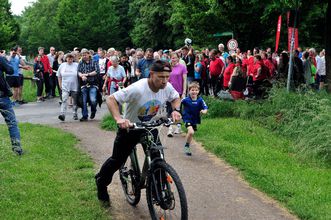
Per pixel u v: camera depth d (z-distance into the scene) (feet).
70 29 197.26
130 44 205.67
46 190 19.24
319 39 86.17
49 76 61.00
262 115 36.73
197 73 51.08
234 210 18.40
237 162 24.77
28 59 151.94
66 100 40.01
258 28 77.82
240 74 44.14
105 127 35.83
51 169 22.68
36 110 49.44
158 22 149.18
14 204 17.48
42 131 33.71
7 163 23.31
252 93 45.93
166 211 16.14
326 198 19.33
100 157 26.37
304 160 25.77
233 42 61.11
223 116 39.42
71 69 39.91
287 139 30.99
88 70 40.19
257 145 29.17
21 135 31.45
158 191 15.70
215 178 22.72
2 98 25.18
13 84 52.85
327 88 42.98
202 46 96.12
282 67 44.68
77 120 40.93
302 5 41.93
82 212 17.06
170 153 27.76
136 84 15.94
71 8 199.11
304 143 27.20
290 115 33.14
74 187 19.90
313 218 17.26
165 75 15.46
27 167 22.68
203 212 18.13
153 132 16.24
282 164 24.58
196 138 31.30
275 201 19.56
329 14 42.68
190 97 27.45
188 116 27.40
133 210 18.02
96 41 197.36
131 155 17.78
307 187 20.67
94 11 195.72
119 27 205.57
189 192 20.53
